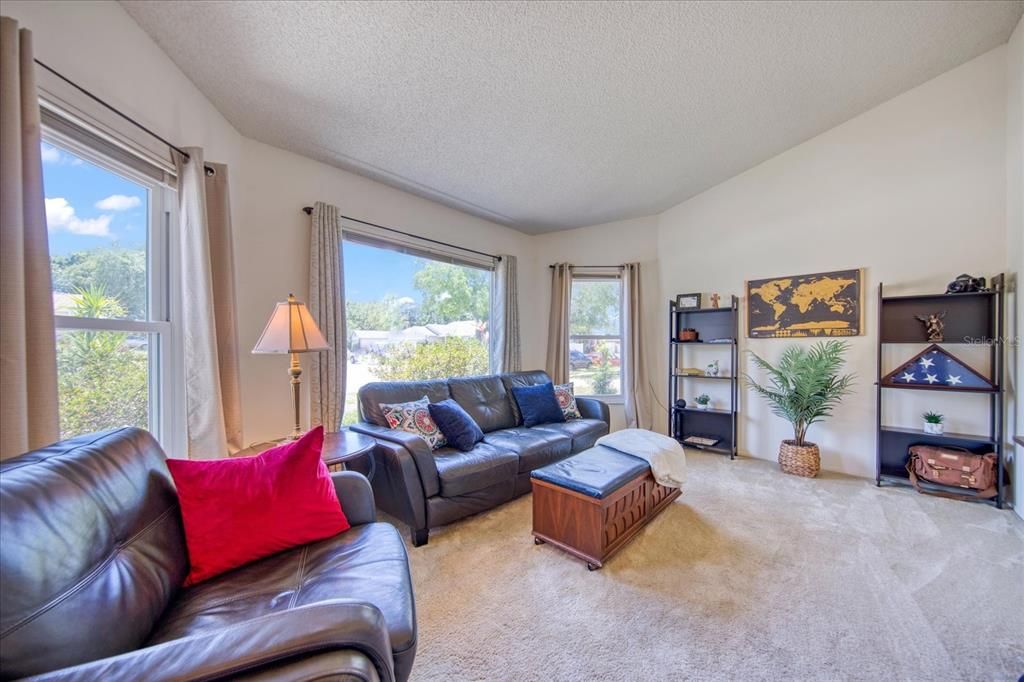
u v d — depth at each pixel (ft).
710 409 12.46
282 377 8.49
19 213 3.33
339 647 2.30
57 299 4.46
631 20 6.08
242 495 4.17
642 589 5.65
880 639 4.66
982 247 8.67
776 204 11.50
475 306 13.48
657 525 7.57
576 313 15.19
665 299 14.07
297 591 3.60
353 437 7.37
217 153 7.18
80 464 3.11
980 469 8.37
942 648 4.52
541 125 8.55
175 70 6.04
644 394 14.20
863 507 8.29
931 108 9.20
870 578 5.84
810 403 10.10
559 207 13.02
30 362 3.52
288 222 8.71
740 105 8.74
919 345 9.52
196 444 5.92
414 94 7.22
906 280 9.57
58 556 2.55
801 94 8.75
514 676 4.19
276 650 2.20
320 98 7.09
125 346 5.30
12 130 3.29
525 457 8.87
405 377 11.19
